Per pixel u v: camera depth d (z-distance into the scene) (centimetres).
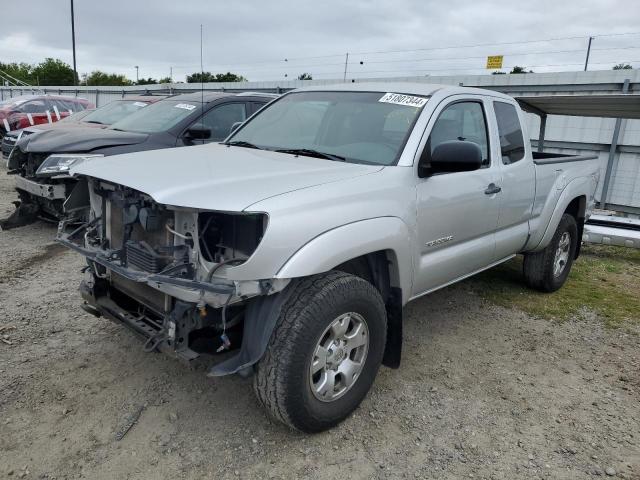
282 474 266
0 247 614
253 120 436
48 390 326
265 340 258
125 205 277
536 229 480
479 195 385
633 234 686
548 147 1149
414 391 346
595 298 541
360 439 295
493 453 290
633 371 388
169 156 338
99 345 385
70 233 339
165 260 266
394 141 343
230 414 311
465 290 544
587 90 1072
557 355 409
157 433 292
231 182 270
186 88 1952
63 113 1568
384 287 327
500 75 1189
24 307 447
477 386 356
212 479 261
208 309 269
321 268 262
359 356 304
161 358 369
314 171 304
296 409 270
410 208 322
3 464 263
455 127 381
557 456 289
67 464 265
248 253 258
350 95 398
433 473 272
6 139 1222
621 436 309
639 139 1030
